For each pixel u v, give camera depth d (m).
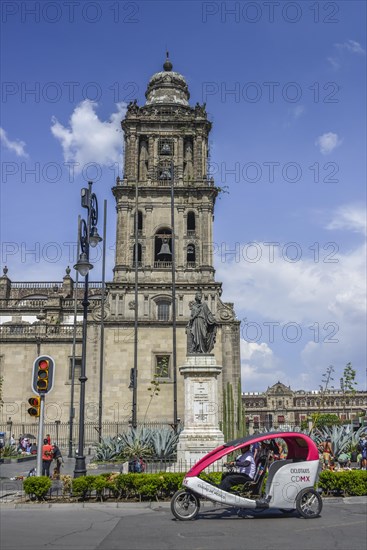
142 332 61.34
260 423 133.12
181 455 25.84
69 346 63.44
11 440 53.81
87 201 26.14
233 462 17.75
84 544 12.69
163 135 67.62
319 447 33.38
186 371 27.14
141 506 18.81
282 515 16.86
